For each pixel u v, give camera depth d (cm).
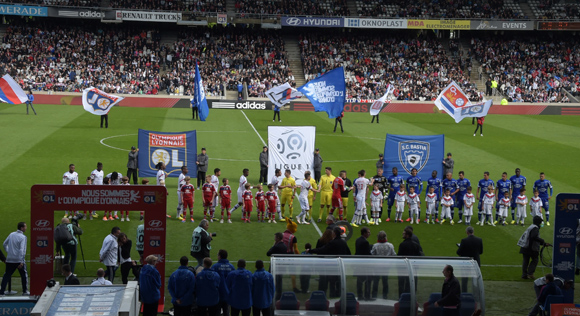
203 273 1343
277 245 1536
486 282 1752
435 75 7012
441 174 2538
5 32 6962
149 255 1435
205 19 6881
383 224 2319
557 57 7450
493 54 7412
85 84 6147
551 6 7794
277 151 2575
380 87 6669
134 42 7019
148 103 5884
